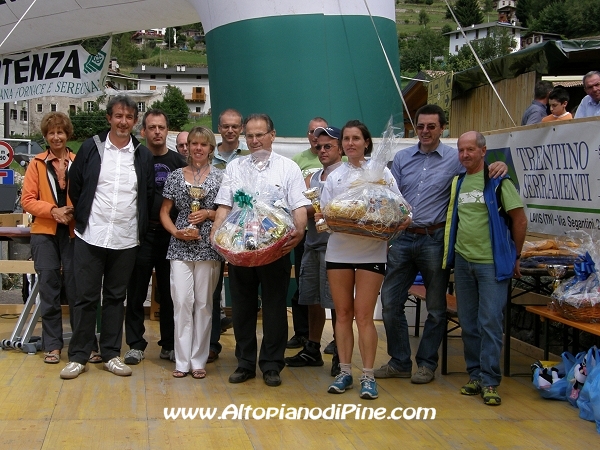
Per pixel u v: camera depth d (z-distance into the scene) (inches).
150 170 192.5
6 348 214.1
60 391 169.6
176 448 134.3
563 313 171.9
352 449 136.3
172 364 199.9
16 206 387.5
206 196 183.5
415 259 187.2
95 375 185.6
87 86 384.5
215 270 185.6
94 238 182.1
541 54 332.8
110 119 184.5
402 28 3476.9
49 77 389.7
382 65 284.2
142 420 149.6
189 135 185.8
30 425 144.9
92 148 185.0
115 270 186.4
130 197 185.5
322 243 189.0
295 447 136.7
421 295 213.5
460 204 174.1
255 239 165.0
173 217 193.9
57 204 198.2
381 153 167.3
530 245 196.4
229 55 282.8
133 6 339.3
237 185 174.2
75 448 132.7
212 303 188.2
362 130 171.3
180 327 184.5
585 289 169.8
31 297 218.4
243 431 144.8
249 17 277.1
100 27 364.2
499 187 168.9
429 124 180.7
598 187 178.9
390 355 193.6
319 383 183.5
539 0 2977.4
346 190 165.6
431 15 3769.7
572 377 166.1
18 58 395.9
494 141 233.3
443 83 442.0
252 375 185.8
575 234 187.2
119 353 191.5
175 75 2546.8
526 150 213.3
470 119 430.9
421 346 190.2
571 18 2324.1
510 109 371.9
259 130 178.5
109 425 146.0
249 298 182.1
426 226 183.8
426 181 183.9
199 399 165.8
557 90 275.3
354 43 277.0
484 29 2815.0
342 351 175.5
